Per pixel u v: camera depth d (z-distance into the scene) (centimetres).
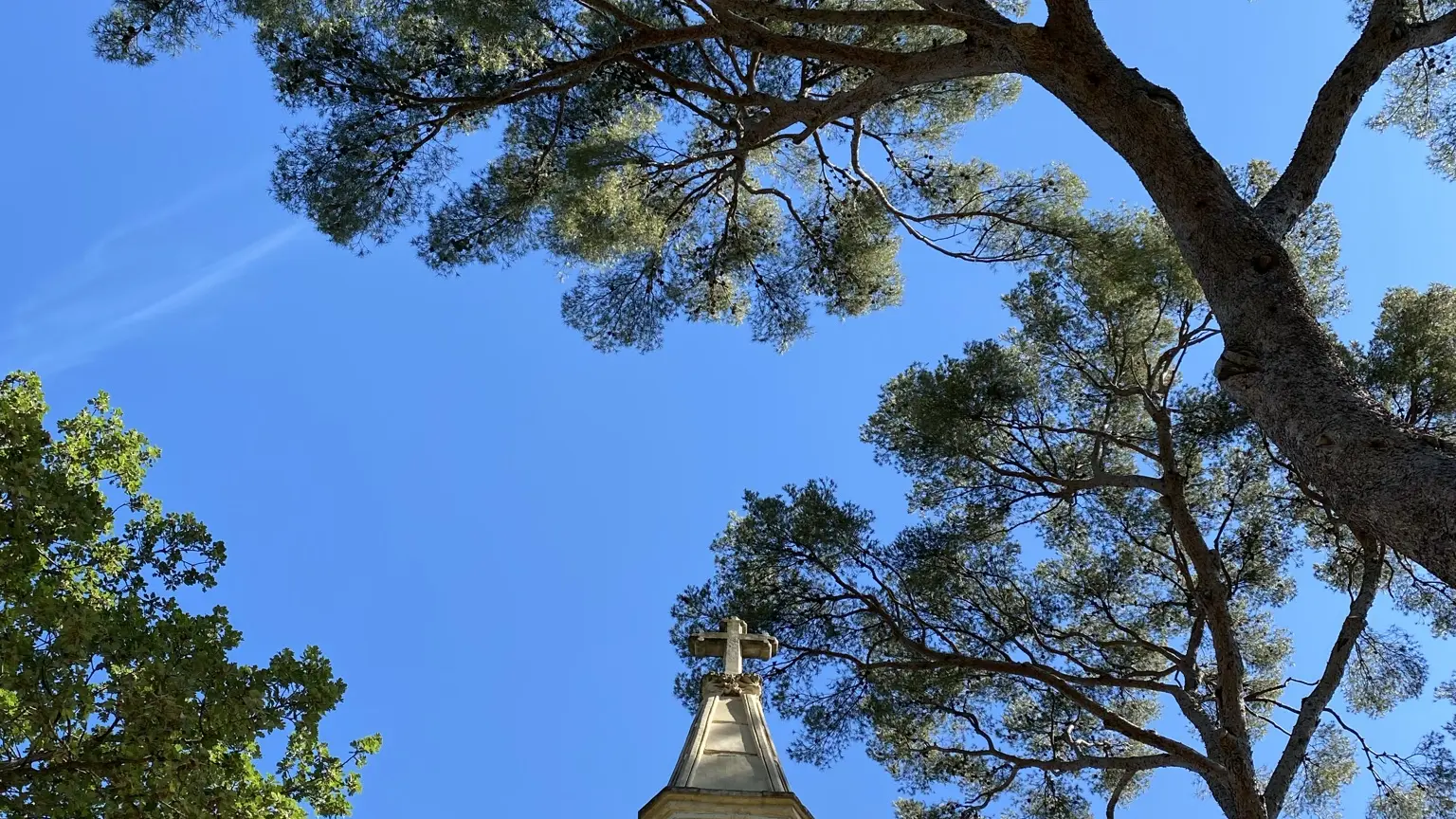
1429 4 1289
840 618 1403
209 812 780
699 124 1512
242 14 1262
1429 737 1360
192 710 786
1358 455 624
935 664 1270
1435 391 1295
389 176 1320
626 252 1478
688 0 1179
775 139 1314
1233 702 1158
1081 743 1321
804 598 1415
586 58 1190
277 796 834
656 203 1443
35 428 855
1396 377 1298
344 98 1303
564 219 1394
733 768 701
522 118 1372
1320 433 649
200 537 944
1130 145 845
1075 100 879
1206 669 1445
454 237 1370
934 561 1397
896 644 1381
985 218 1411
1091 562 1480
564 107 1365
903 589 1398
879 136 1548
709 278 1555
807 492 1441
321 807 904
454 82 1302
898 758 1413
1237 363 720
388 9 1277
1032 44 893
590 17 1307
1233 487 1455
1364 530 641
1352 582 1423
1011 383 1391
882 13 978
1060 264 1362
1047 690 1435
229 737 802
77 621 775
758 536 1423
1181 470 1412
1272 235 796
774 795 675
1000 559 1441
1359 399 661
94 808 762
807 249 1573
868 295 1566
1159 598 1464
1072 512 1451
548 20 1291
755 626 1396
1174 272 1278
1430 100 1345
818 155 1570
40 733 774
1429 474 589
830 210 1545
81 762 767
